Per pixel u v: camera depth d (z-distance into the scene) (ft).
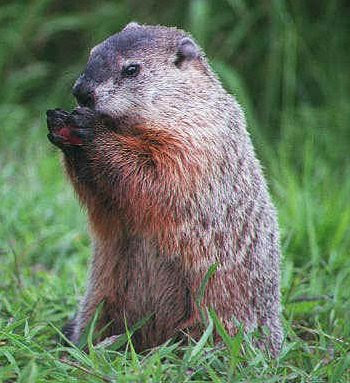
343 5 60.23
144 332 32.71
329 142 56.75
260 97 59.77
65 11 62.39
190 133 32.14
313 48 59.93
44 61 62.18
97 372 26.55
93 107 32.60
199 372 27.99
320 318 36.96
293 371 28.89
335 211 45.83
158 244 31.83
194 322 31.91
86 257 43.57
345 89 59.11
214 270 30.86
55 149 54.54
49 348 32.35
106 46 33.42
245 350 29.71
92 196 32.14
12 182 52.24
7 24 61.93
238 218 32.73
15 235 45.70
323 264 42.32
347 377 29.35
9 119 58.59
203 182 31.86
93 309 33.22
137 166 31.48
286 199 47.78
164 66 33.12
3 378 26.22
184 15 59.88
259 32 59.88
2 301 35.35
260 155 54.60
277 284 34.53
